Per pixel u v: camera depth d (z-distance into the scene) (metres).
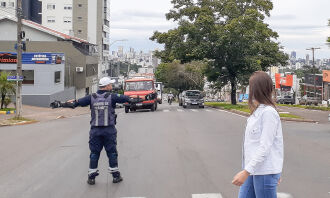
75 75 57.25
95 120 7.42
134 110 32.81
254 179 3.68
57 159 10.27
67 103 7.28
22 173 8.68
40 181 7.93
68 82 56.47
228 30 36.50
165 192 6.98
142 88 31.81
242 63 37.62
